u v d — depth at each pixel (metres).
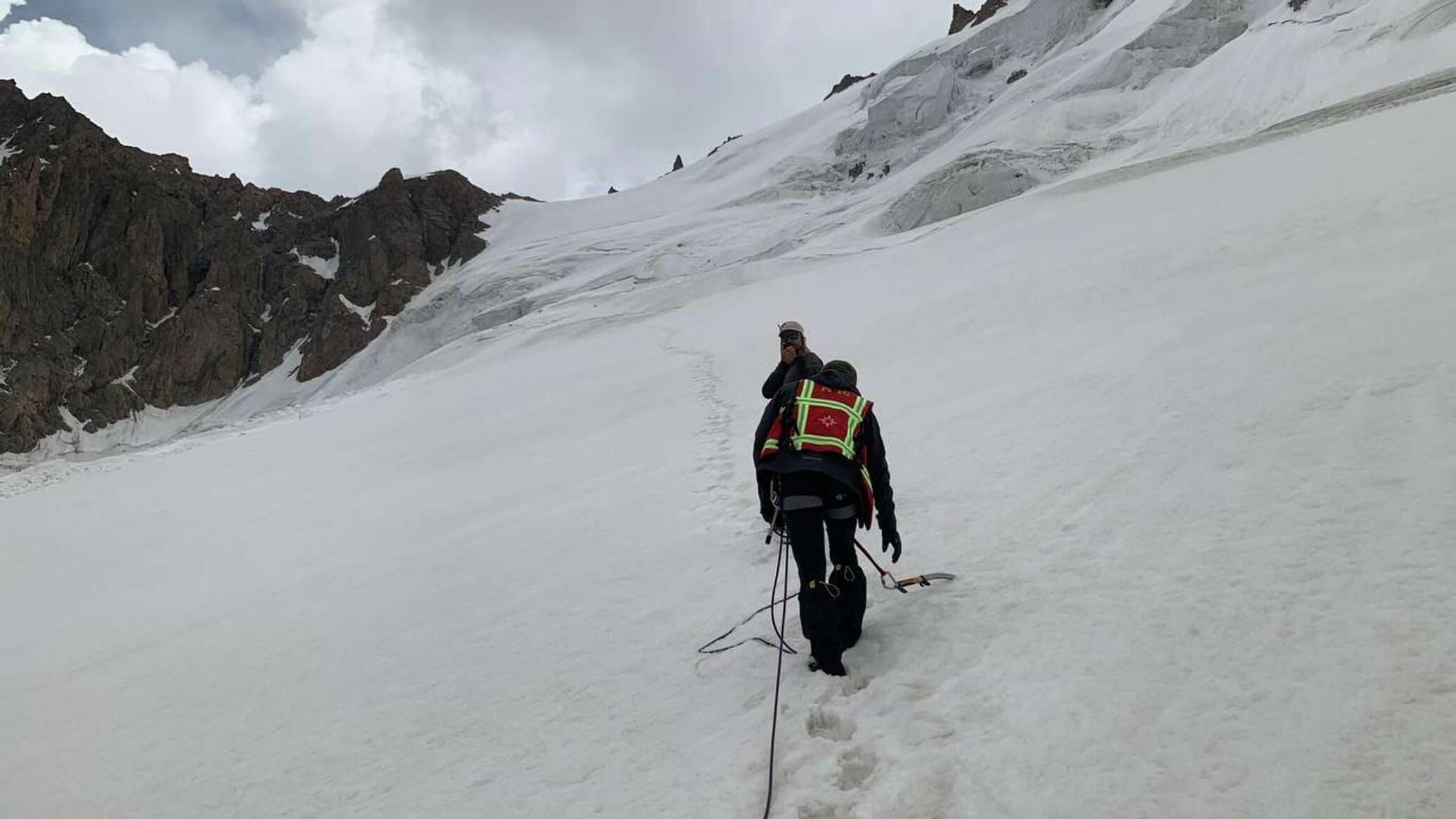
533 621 5.05
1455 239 7.92
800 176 99.75
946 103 94.75
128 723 5.01
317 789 3.69
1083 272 13.45
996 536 4.46
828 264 39.75
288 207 112.56
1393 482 3.76
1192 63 60.84
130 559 11.33
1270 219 12.15
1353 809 2.19
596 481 8.80
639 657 4.20
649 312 41.59
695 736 3.37
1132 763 2.54
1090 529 4.20
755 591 4.65
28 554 13.35
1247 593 3.23
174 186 102.56
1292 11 50.84
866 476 3.66
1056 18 96.56
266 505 13.50
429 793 3.43
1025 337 10.34
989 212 35.16
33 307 86.38
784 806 2.77
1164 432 5.24
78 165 96.50
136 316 91.44
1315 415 4.75
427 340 87.12
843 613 3.65
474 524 8.27
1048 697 2.94
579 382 21.17
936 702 3.10
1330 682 2.65
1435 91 28.20
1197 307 8.60
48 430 81.00
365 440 19.42
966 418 7.15
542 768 3.41
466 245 105.31
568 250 93.75
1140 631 3.19
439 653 4.92
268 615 6.67
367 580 7.02
